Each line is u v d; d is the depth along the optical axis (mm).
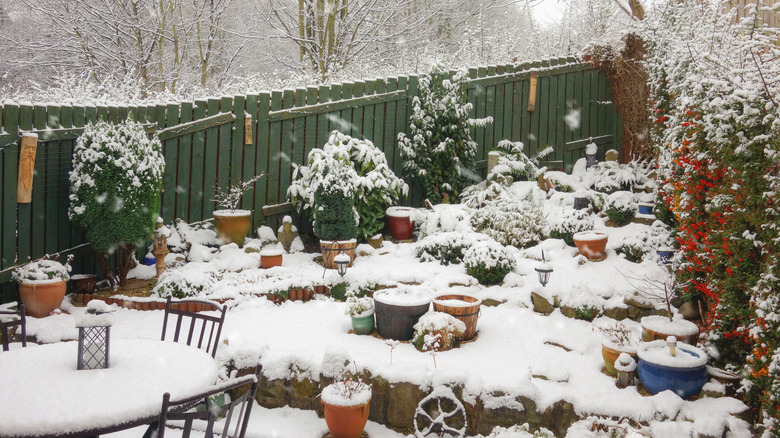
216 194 8867
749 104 4504
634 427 4508
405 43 15305
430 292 6672
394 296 6160
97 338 3354
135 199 7055
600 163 10086
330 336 6051
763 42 4746
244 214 8555
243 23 17859
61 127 7000
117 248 7227
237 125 8875
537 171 10047
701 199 5531
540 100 10711
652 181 9297
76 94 8711
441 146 9516
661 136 8398
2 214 6371
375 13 15375
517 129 10656
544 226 8414
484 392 4879
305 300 7199
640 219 8242
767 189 4344
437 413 4914
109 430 2777
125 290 7223
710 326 5387
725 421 4434
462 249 7688
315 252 8812
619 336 5449
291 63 16156
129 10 14742
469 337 5980
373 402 5109
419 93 10055
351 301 6211
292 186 8922
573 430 4387
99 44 14602
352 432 4633
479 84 10242
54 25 14859
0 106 6344
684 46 6852
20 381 3137
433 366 5289
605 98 11117
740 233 4719
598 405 4695
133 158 7023
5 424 2645
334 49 14492
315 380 5285
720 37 6160
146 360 3514
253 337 5969
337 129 9555
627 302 6398
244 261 7906
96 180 6820
